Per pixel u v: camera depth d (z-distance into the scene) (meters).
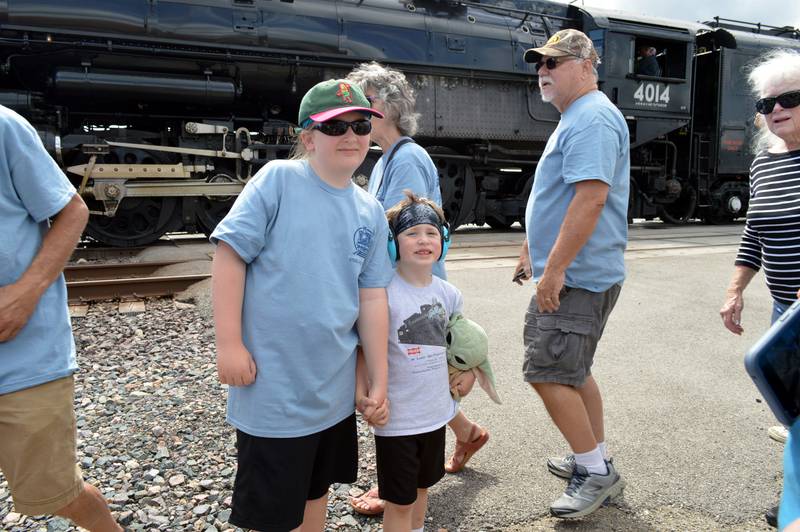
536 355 2.34
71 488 1.74
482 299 5.90
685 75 12.65
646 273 7.30
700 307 5.70
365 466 2.69
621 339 4.70
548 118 11.35
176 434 2.94
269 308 1.65
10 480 1.70
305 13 8.88
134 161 8.35
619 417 3.25
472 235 11.48
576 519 2.30
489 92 10.68
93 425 3.04
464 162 11.22
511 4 11.30
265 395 1.65
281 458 1.67
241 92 8.70
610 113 2.25
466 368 2.03
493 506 2.40
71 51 7.56
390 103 2.44
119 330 4.65
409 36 9.74
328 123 1.65
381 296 1.84
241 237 1.60
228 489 2.46
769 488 2.54
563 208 2.35
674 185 13.54
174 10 7.97
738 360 4.22
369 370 1.81
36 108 7.59
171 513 2.29
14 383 1.62
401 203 2.03
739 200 14.62
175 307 5.36
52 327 1.69
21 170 1.61
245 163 8.89
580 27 11.84
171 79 8.05
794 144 2.41
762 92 2.42
